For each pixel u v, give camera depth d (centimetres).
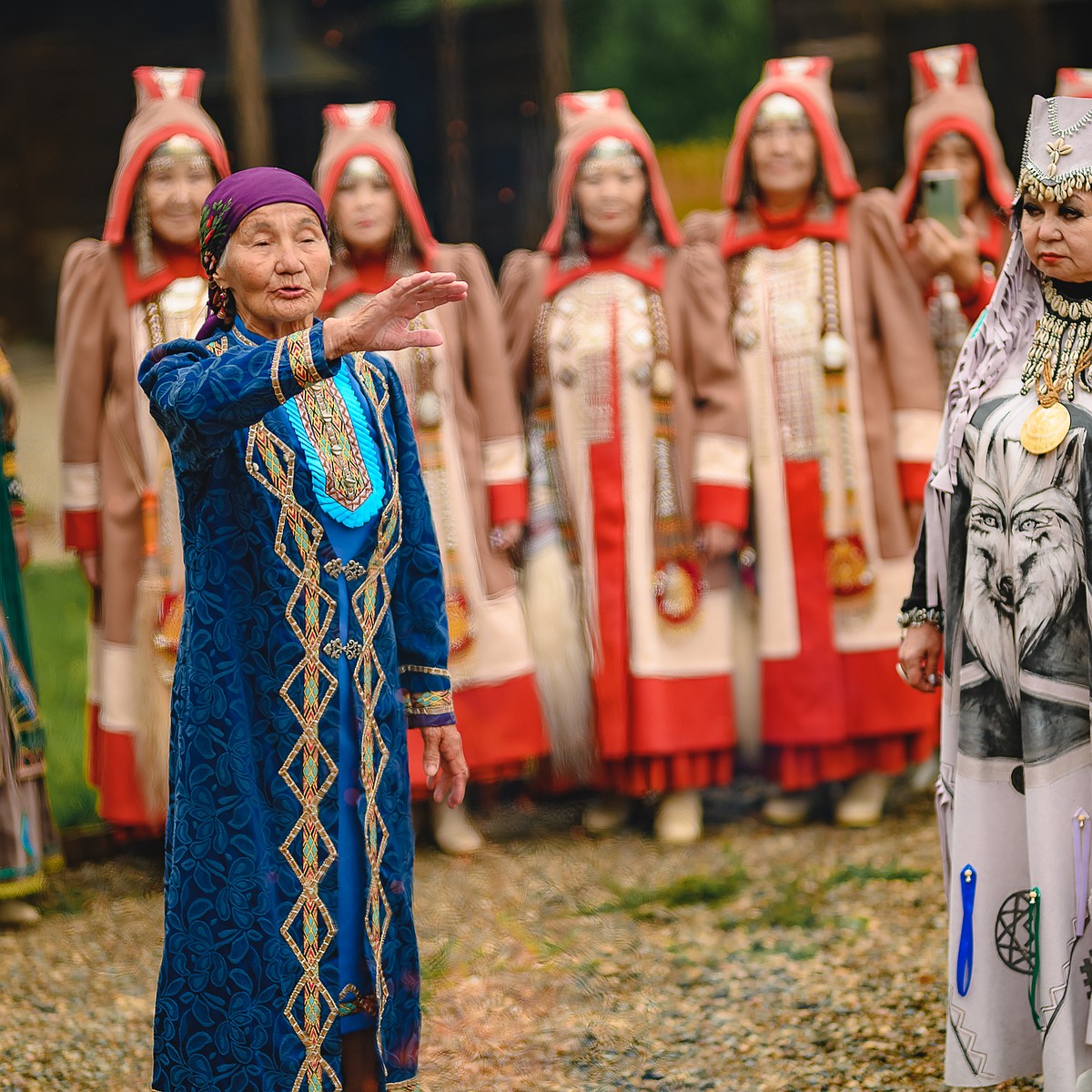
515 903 766
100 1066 603
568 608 854
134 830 816
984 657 504
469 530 834
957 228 828
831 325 848
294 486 455
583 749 856
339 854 459
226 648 453
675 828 868
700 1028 617
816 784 903
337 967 458
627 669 852
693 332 854
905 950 682
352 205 812
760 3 2714
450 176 2195
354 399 480
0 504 761
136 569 800
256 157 1906
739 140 868
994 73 1598
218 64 2386
